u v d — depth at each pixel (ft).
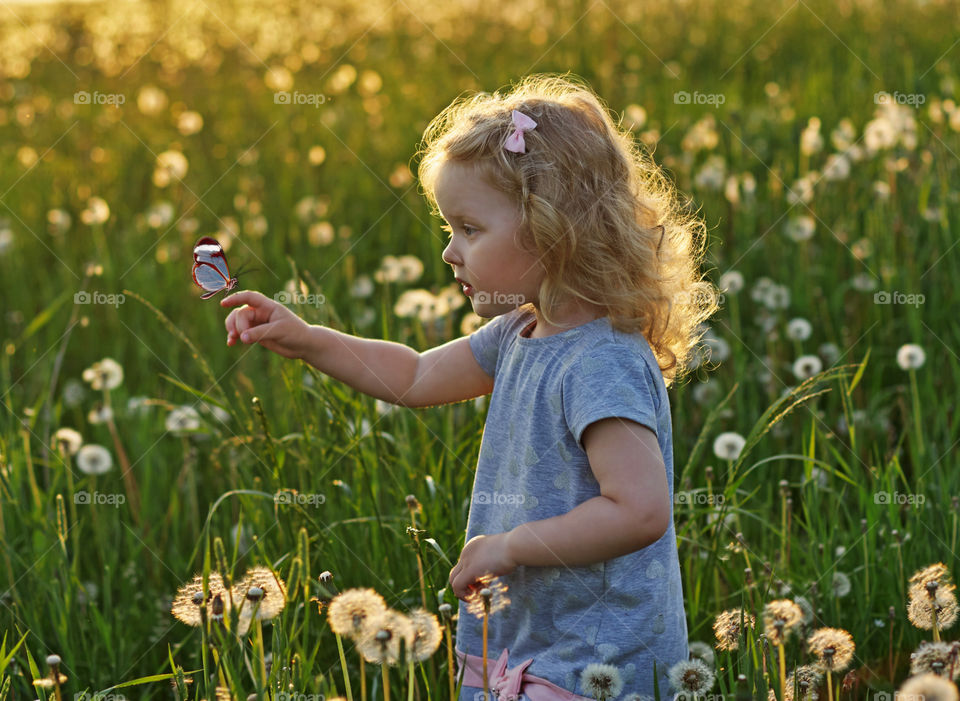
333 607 5.08
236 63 41.55
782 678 5.62
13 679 7.80
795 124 20.76
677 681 5.62
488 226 6.01
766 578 8.02
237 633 5.44
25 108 32.27
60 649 8.06
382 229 18.62
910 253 13.46
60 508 8.51
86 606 8.50
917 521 8.50
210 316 14.67
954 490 9.13
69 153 27.76
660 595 5.98
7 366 12.95
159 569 9.65
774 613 5.66
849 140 18.17
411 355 7.06
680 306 6.75
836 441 10.82
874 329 13.14
